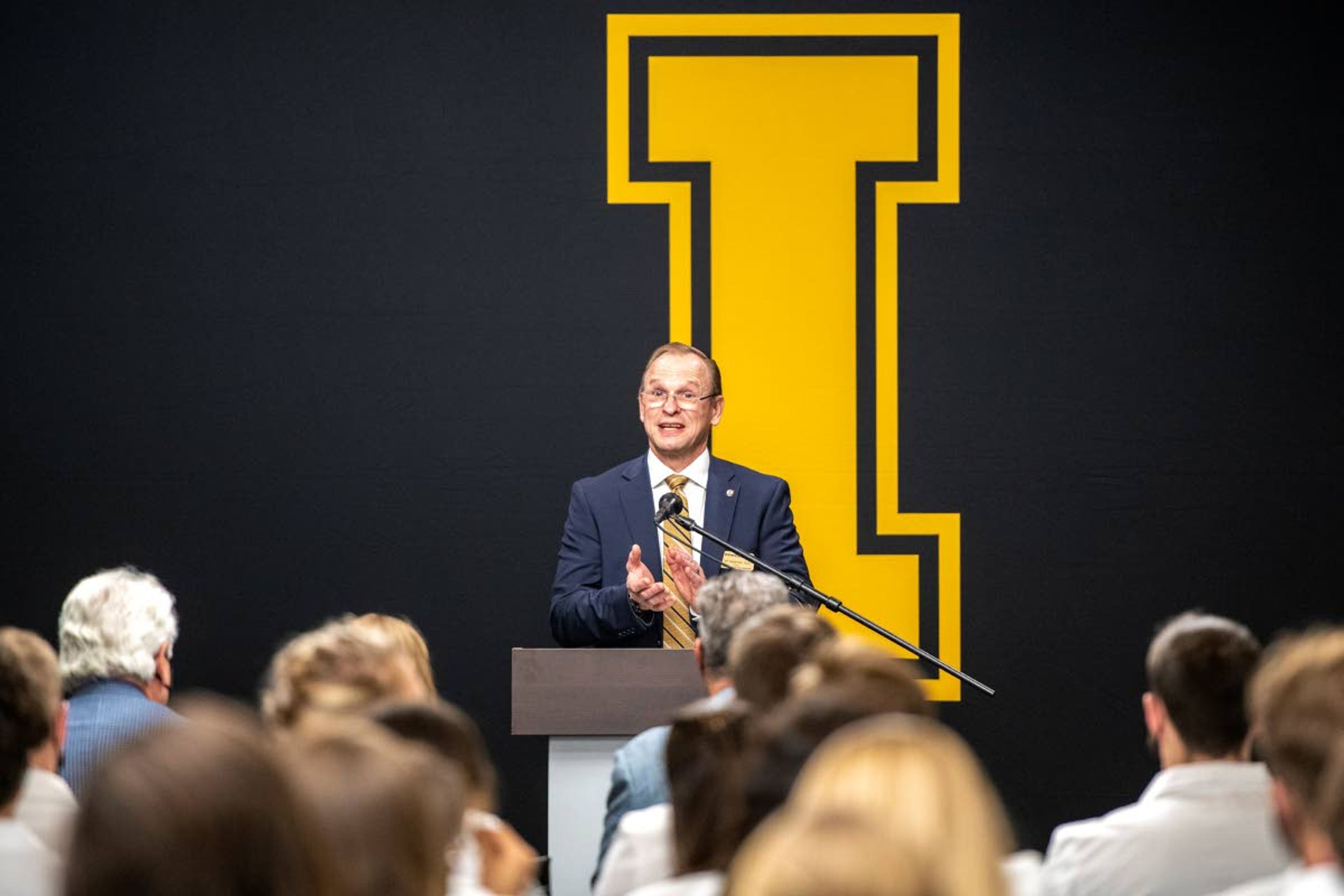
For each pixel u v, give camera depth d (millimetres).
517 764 12203
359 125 12336
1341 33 12461
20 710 4672
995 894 2340
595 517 10703
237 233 12258
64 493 12125
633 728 8531
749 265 12414
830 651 4227
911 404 12398
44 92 12211
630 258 12391
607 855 5977
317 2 12352
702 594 6613
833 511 12359
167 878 2178
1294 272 12461
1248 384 12422
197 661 12086
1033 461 12391
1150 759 12305
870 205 12430
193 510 12156
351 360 12266
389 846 2838
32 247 12180
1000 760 12289
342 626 5137
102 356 12188
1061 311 12422
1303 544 12406
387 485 12250
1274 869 5039
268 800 2271
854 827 2004
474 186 12352
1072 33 12469
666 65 12430
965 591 12352
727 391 12367
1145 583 12375
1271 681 3486
